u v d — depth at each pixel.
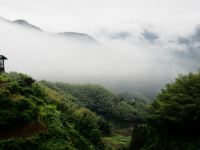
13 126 45.75
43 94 68.56
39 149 44.78
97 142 67.12
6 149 42.16
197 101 57.44
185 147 56.34
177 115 59.72
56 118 55.75
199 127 58.12
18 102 48.66
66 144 49.41
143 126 83.25
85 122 68.56
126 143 124.69
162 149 62.31
